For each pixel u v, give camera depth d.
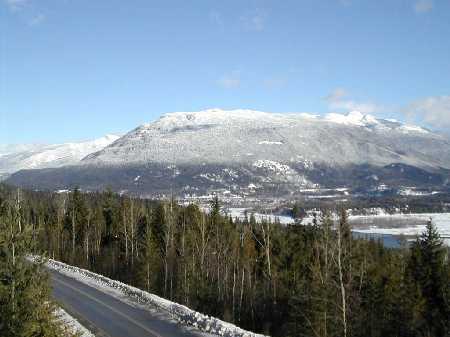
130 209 73.50
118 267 67.69
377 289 42.72
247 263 57.72
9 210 21.50
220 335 24.97
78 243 81.81
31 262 20.89
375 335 39.03
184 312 30.23
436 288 47.25
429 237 50.50
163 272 60.19
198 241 61.50
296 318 36.72
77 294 38.41
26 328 19.12
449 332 41.75
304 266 55.84
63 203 87.12
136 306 33.34
